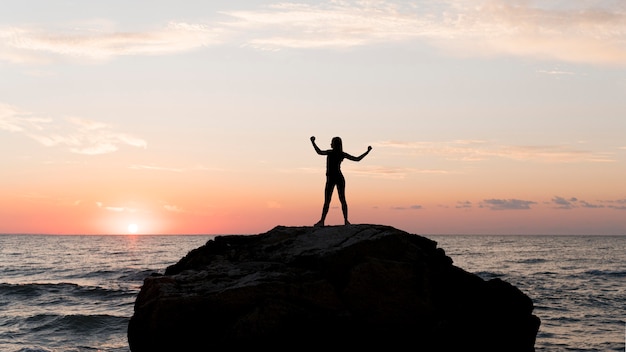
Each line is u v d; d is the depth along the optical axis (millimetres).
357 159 20047
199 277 16922
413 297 16828
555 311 42969
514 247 158500
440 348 16688
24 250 136500
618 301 47906
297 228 19781
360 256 17312
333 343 16156
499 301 18531
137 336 16234
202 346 15555
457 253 122500
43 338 33281
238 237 19906
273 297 15867
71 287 53312
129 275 69125
